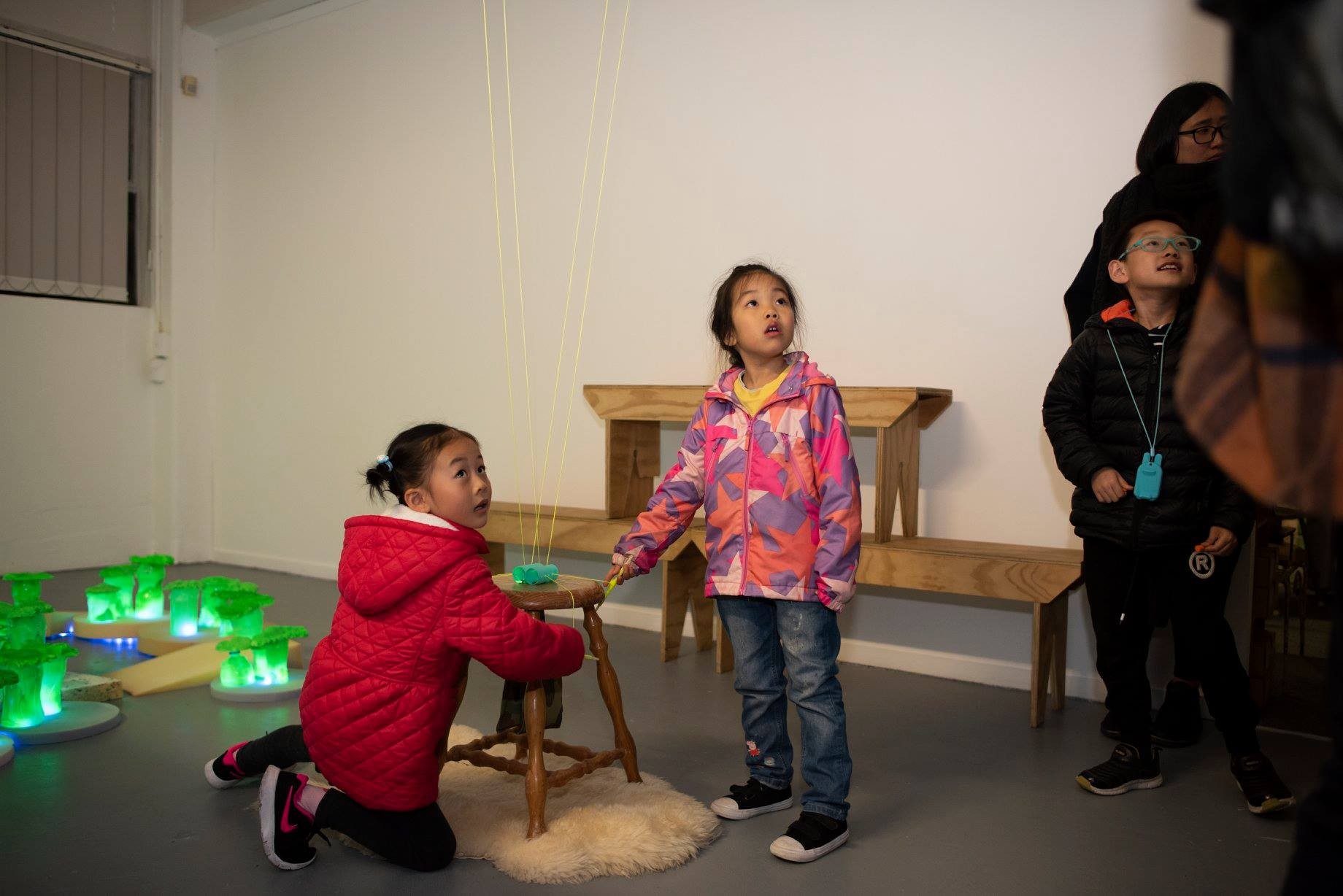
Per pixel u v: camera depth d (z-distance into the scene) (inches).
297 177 171.0
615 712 70.5
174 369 181.5
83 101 174.4
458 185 150.6
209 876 56.9
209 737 81.9
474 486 60.7
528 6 142.0
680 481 70.0
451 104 151.3
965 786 73.9
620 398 117.0
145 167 182.2
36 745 79.2
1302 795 72.4
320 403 168.7
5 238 165.6
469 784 69.6
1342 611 25.8
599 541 115.8
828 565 60.8
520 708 69.6
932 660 109.0
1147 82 96.8
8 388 166.2
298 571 171.3
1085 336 76.7
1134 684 73.4
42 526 170.6
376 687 57.2
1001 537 105.0
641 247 131.3
